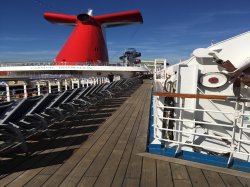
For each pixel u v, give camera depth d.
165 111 4.82
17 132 4.18
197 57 4.55
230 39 4.49
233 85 4.59
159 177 3.49
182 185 3.27
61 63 35.56
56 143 5.00
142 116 7.92
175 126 4.71
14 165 3.87
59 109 6.00
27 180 3.37
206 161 4.00
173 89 5.57
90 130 6.09
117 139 5.31
